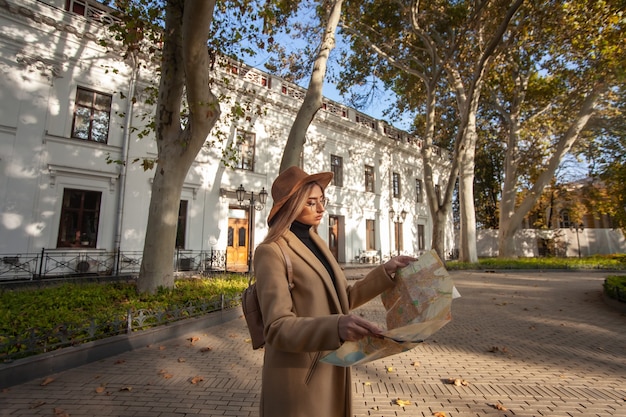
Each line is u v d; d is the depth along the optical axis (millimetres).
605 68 14398
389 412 3084
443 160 31484
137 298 6797
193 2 5434
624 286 8055
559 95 19297
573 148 23188
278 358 1238
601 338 5598
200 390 3570
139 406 3197
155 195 7711
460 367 4289
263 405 1238
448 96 22234
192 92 6859
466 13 14633
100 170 12836
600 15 12188
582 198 28922
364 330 940
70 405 3215
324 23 14047
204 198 15531
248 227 17297
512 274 16078
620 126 19484
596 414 3043
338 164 22078
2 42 11164
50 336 4137
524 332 5988
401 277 1396
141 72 13930
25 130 11453
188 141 7562
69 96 12383
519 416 3006
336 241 21547
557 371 4145
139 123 13844
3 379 3572
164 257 7625
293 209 1390
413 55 18641
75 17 12352
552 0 12617
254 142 17719
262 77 18453
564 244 31250
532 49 16719
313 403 1183
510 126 21359
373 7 16109
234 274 12445
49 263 11547
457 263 18562
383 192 24781
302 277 1259
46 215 11680
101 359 4508
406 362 4508
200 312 6449
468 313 7602
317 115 20547
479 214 37094
